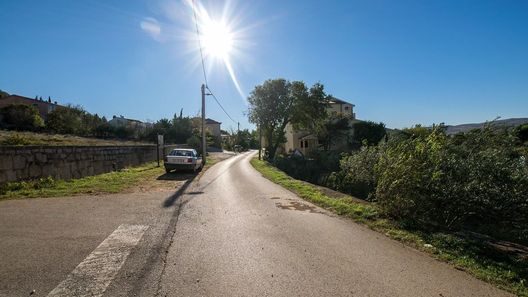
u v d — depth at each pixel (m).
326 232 7.06
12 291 3.89
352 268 4.98
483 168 7.52
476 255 5.86
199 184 15.07
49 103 70.12
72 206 8.92
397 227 7.50
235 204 10.15
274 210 9.38
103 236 6.20
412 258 5.52
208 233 6.69
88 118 54.81
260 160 40.41
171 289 4.09
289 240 6.38
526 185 7.17
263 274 4.65
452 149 8.44
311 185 15.73
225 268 4.83
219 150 72.38
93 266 4.72
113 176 16.48
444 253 5.83
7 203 9.20
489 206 7.39
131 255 5.23
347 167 16.52
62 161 14.43
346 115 57.66
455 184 7.65
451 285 4.47
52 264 4.74
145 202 9.88
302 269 4.88
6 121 42.59
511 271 5.07
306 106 48.16
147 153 26.45
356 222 8.09
